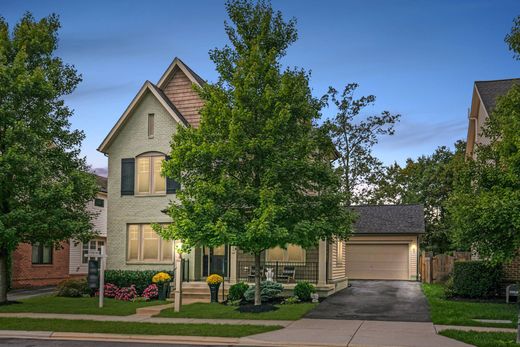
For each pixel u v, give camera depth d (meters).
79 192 20.53
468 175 15.48
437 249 41.47
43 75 19.64
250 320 16.25
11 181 18.97
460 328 14.45
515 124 14.03
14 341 13.58
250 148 16.77
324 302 19.98
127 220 25.22
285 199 16.80
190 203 17.27
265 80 17.47
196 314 17.36
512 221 13.61
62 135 20.77
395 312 17.64
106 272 24.03
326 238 18.67
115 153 25.78
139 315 17.56
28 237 20.00
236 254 22.52
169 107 24.86
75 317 17.16
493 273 20.30
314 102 18.42
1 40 20.30
